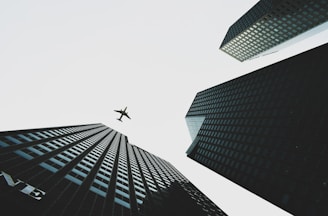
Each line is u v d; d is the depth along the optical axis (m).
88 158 55.38
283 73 61.19
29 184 29.97
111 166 57.84
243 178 51.06
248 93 74.00
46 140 53.09
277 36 114.31
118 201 37.97
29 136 49.19
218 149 70.25
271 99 59.50
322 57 49.78
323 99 43.34
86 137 84.06
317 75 48.28
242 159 55.88
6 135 42.72
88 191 36.44
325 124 39.75
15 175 30.28
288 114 49.94
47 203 27.95
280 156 45.00
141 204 41.22
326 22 94.56
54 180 34.72
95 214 30.84
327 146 36.91
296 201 36.06
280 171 42.78
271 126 53.06
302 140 42.44
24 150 40.09
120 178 51.06
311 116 43.66
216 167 64.62
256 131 57.44
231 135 68.12
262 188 44.19
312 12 93.88
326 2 87.12
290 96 52.88
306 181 36.69
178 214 43.81
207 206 60.53
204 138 85.81
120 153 85.25
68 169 41.62
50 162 40.75
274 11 100.19
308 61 53.78
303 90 49.91
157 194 51.50
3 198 24.86
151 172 75.44
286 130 47.59
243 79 84.62
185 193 64.19
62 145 55.91
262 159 49.22
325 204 31.78
